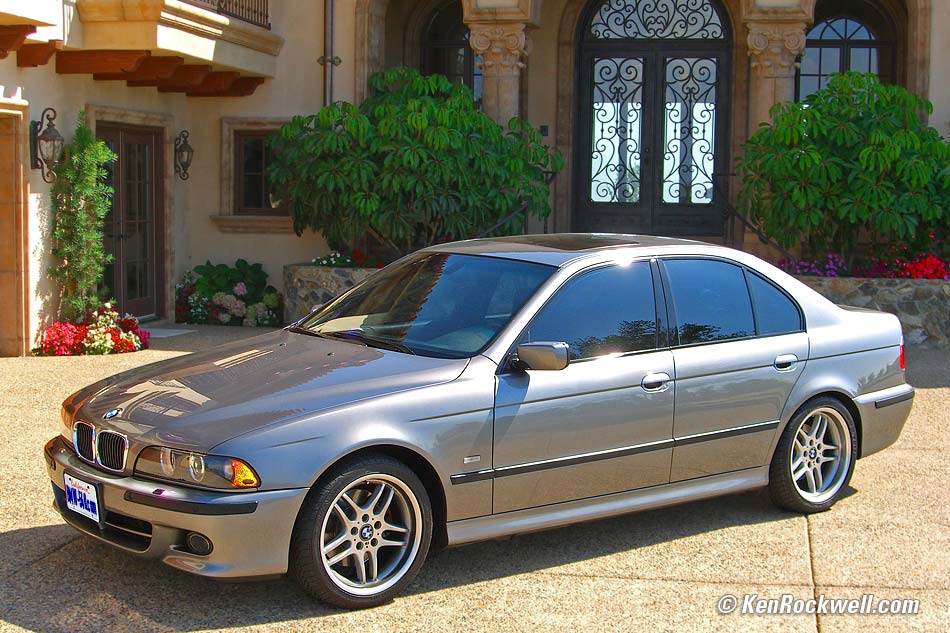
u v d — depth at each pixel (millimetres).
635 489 5188
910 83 13117
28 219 10555
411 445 4480
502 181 12406
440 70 15609
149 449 4324
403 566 4539
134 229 12953
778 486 5707
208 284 13766
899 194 11672
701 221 15125
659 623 4367
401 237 12352
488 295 5141
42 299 10883
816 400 5785
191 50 11539
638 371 5098
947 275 11922
